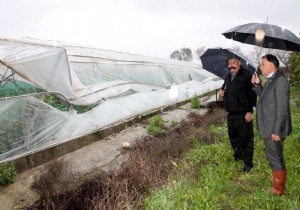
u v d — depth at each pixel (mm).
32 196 4422
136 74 14766
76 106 8828
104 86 10375
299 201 3869
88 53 12805
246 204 3939
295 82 15305
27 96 5742
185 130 7730
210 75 23156
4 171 4656
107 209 3916
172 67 19031
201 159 5551
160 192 4156
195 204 3900
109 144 6891
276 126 3717
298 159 5203
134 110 9359
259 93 4156
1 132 5289
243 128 4777
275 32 3908
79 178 4934
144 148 6258
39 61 7066
